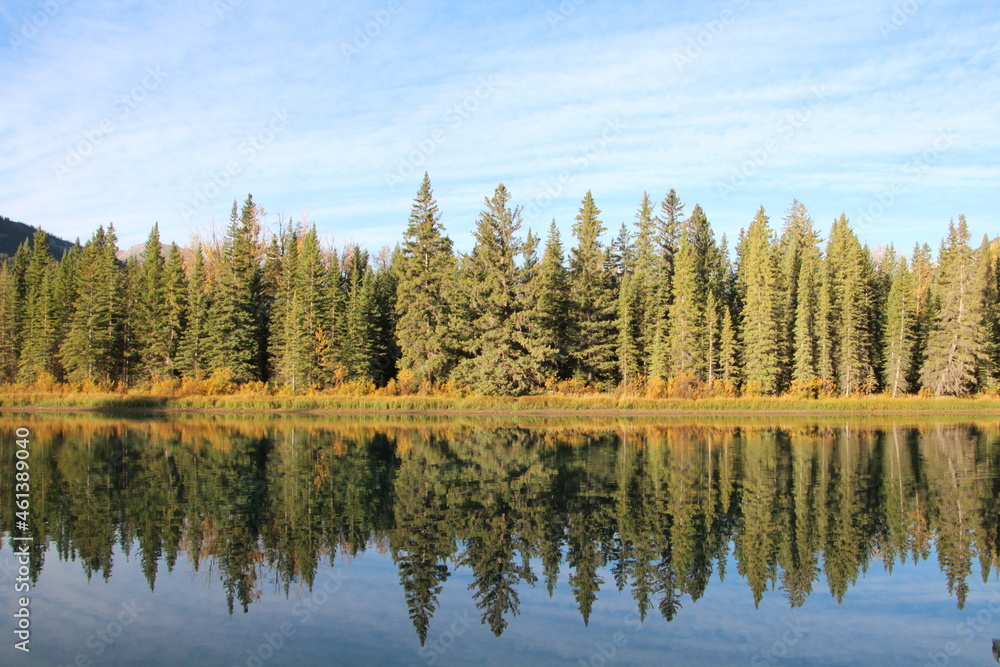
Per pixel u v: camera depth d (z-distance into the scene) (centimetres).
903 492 2212
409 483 2327
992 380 6291
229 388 5788
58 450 3038
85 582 1401
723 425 4434
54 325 6538
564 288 6381
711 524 1834
